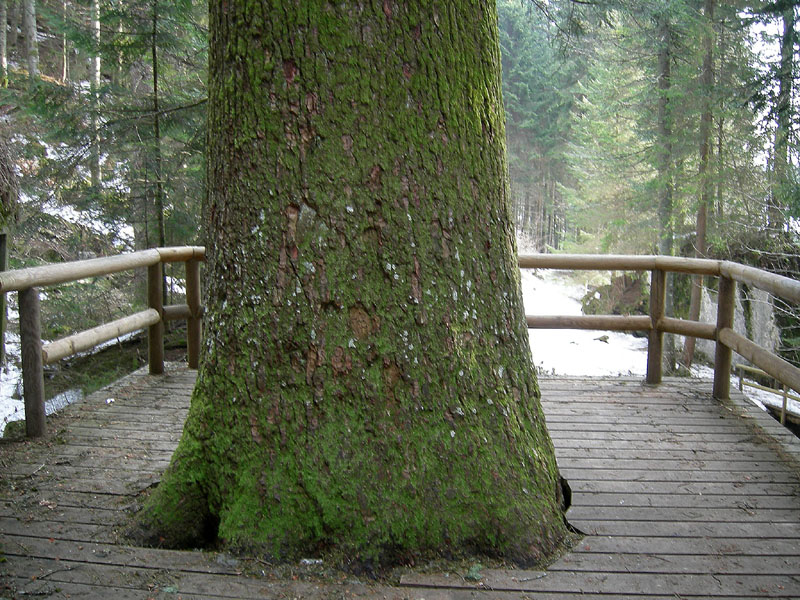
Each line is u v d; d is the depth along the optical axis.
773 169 11.78
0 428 6.16
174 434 3.89
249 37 2.39
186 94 8.55
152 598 2.20
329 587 2.29
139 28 8.08
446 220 2.49
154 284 5.07
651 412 4.46
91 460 3.46
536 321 5.11
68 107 8.20
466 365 2.52
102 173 9.31
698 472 3.49
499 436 2.57
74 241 9.37
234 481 2.52
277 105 2.38
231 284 2.52
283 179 2.41
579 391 4.92
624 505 3.09
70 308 8.41
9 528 2.68
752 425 4.21
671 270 4.87
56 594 2.21
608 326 5.06
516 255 2.83
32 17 16.08
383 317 2.43
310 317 2.42
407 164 2.42
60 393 7.22
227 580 2.32
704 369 11.95
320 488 2.42
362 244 2.42
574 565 2.52
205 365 2.64
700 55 11.46
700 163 12.09
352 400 2.44
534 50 26.31
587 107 18.11
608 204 14.98
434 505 2.45
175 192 8.39
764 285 3.97
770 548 2.71
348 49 2.35
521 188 29.83
